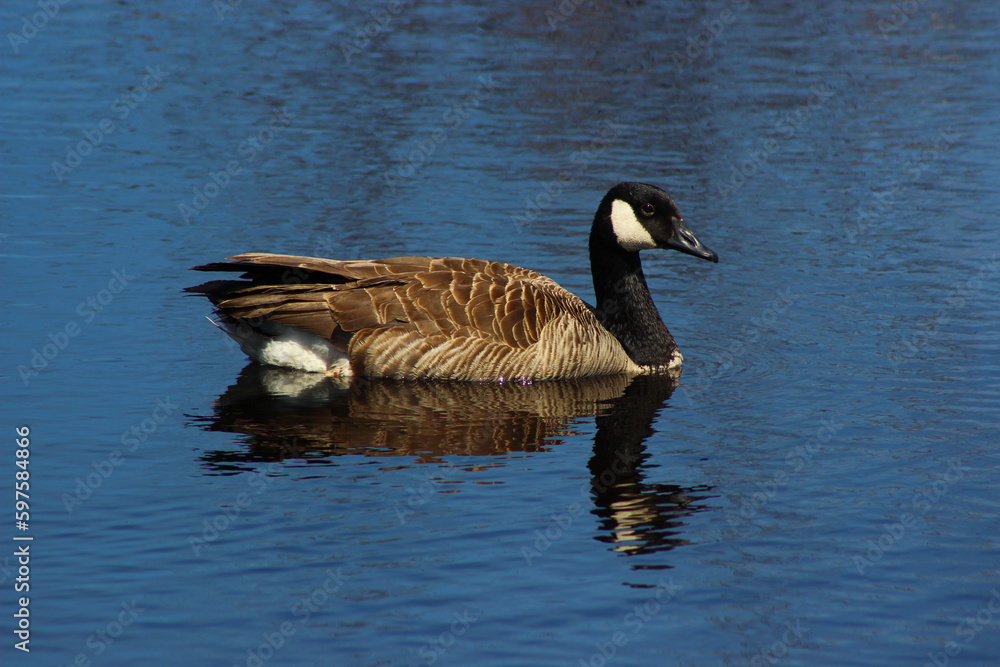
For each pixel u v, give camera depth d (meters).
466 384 15.28
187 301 17.83
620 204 16.44
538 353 15.35
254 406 14.08
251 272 15.55
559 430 13.60
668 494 11.77
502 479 12.05
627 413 14.27
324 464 12.34
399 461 12.47
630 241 16.38
